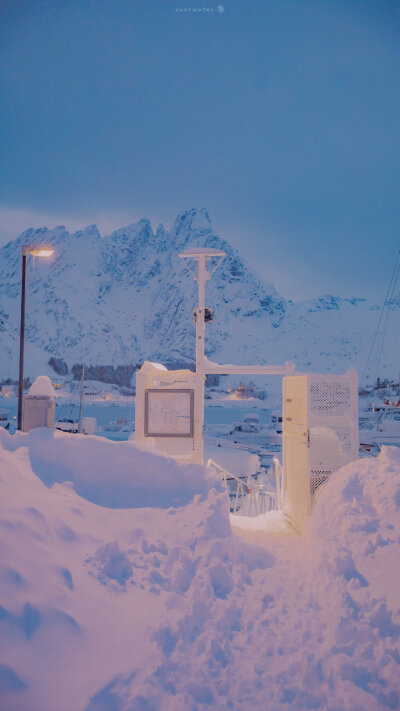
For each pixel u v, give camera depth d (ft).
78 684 9.23
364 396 443.73
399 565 13.62
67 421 104.78
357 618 12.13
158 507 18.52
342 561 14.28
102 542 14.97
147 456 19.93
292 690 9.96
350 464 20.36
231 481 42.68
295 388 26.35
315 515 19.26
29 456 18.94
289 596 14.39
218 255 29.96
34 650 9.52
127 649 10.52
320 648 11.28
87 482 18.90
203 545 15.75
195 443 28.30
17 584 10.74
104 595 12.32
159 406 28.55
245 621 12.71
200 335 29.32
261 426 153.69
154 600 12.81
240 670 10.59
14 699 8.51
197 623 12.09
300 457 25.05
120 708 8.93
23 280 33.96
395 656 10.76
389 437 88.84
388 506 16.52
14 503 14.29
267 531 24.53
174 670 10.23
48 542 13.29
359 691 9.71
